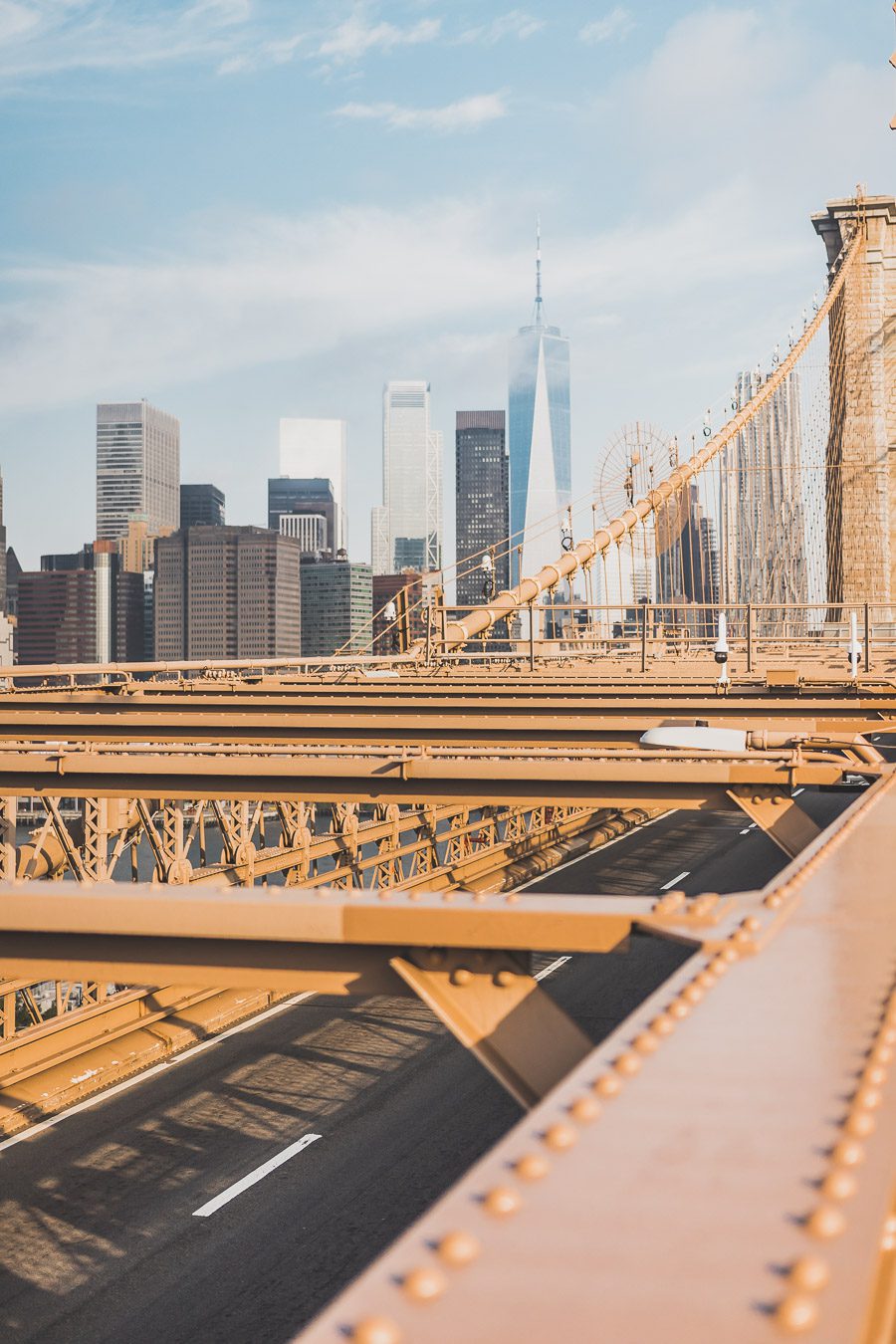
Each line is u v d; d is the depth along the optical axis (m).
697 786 9.73
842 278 69.88
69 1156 14.30
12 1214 12.75
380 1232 12.15
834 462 70.69
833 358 72.12
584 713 15.98
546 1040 4.08
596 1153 1.61
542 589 43.16
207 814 71.38
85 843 16.05
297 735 14.53
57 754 11.11
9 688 16.44
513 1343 1.14
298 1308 10.63
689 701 16.03
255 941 4.51
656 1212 1.43
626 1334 1.16
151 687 19.11
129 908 4.45
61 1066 16.70
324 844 22.14
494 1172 1.56
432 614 38.84
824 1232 1.36
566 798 10.17
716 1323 1.18
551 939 3.88
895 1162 1.58
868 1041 2.13
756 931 3.25
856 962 2.84
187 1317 10.54
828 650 40.28
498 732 13.95
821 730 14.13
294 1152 14.36
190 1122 15.38
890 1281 1.63
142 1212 12.78
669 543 53.94
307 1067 17.53
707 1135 1.67
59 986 17.36
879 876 4.23
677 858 34.34
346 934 4.18
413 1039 18.83
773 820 9.49
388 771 10.52
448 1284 1.26
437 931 4.05
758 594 68.31
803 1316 1.18
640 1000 20.08
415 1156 14.16
